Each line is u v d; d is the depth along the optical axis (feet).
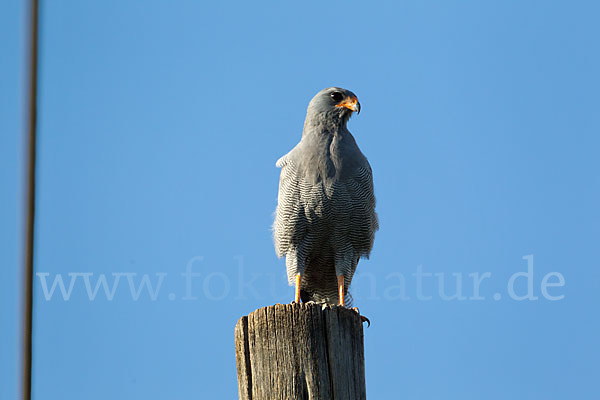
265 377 25.52
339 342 25.82
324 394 25.16
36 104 13.64
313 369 25.34
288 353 25.52
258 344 25.84
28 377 13.39
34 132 13.58
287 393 25.18
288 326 25.72
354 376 25.84
